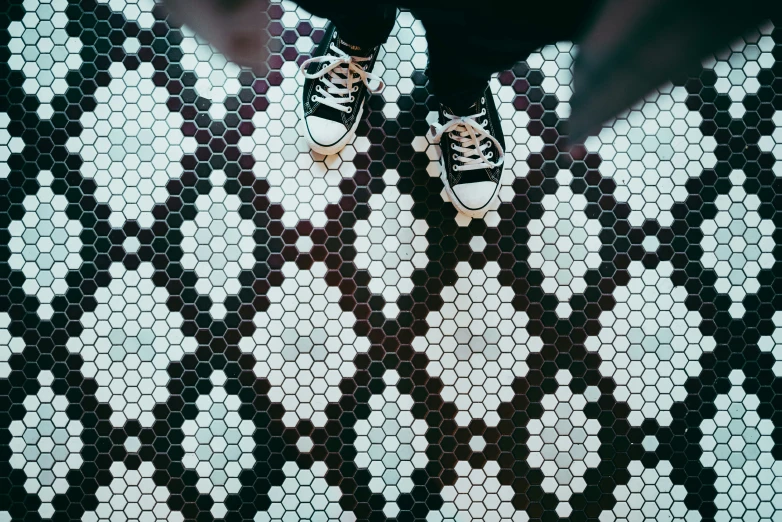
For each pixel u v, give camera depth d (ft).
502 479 4.03
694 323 4.12
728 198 4.17
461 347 4.05
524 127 4.14
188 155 4.04
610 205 4.14
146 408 3.97
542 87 4.15
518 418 4.05
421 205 4.08
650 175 4.16
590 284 4.11
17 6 4.04
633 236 4.14
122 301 4.00
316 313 4.02
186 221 4.03
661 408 4.10
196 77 4.06
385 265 4.05
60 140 4.03
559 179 4.13
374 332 4.03
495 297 4.08
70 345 3.98
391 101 4.09
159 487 3.95
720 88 4.20
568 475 4.05
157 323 4.00
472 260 4.08
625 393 4.09
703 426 4.10
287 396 4.00
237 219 4.04
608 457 4.07
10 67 4.04
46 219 4.01
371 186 4.07
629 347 4.10
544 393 4.07
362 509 3.99
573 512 4.04
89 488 3.94
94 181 4.03
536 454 4.05
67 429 3.96
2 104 4.03
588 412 4.08
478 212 3.89
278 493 3.98
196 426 3.98
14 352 3.97
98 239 4.01
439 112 3.92
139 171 4.04
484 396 4.05
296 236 4.04
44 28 4.05
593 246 4.12
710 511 4.06
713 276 4.14
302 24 4.09
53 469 3.94
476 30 2.21
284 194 4.05
